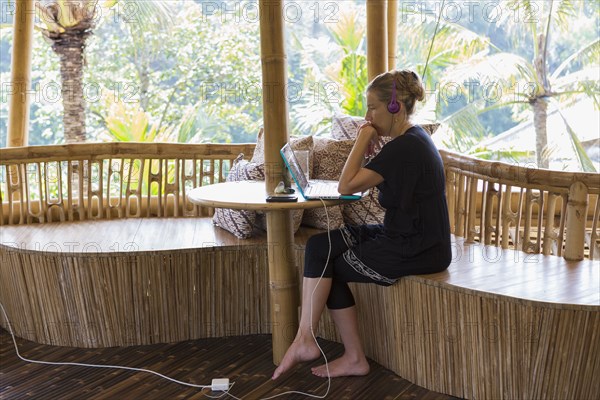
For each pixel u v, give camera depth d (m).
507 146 10.51
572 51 11.77
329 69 8.90
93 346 3.46
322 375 3.07
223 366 3.23
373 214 3.54
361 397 2.89
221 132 10.92
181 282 3.44
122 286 3.38
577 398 2.59
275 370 3.11
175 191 4.15
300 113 10.56
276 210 2.80
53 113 11.03
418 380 2.98
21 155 4.00
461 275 2.87
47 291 3.43
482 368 2.74
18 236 3.68
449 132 9.46
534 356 2.61
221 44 10.73
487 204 3.38
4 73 10.92
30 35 4.50
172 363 3.27
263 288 3.55
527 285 2.73
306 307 2.94
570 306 2.50
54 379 3.12
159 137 10.19
